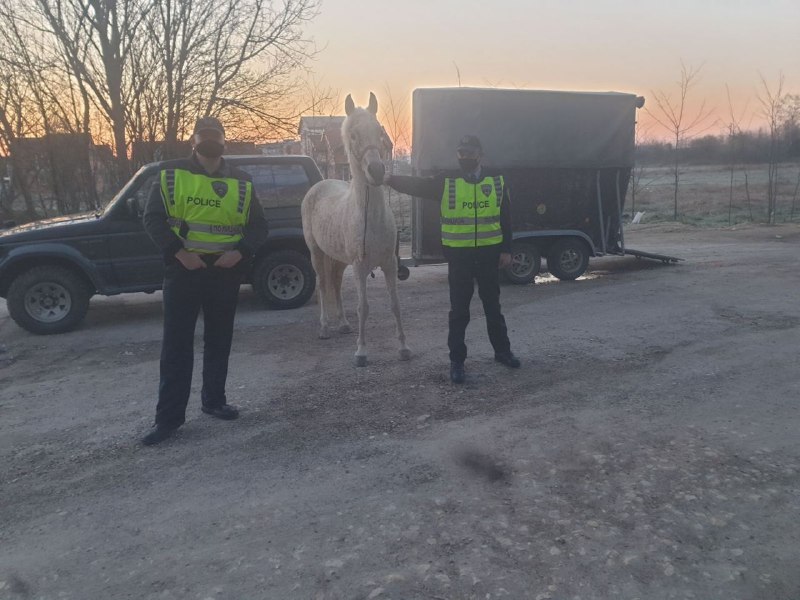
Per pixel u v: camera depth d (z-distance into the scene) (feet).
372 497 11.60
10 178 55.47
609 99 32.63
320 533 10.52
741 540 9.84
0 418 16.53
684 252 42.73
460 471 12.44
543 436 13.85
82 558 10.15
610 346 20.48
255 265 27.20
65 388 18.75
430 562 9.60
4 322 28.25
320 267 22.81
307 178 27.91
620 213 34.45
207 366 15.47
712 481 11.58
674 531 10.11
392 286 19.49
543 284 32.91
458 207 17.07
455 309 17.44
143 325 26.66
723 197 84.28
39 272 24.95
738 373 17.44
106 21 44.68
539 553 9.70
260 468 12.97
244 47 46.98
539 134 31.65
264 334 24.06
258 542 10.34
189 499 11.86
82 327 26.66
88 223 25.17
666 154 93.25
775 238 49.11
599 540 9.96
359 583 9.18
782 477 11.66
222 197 13.91
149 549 10.31
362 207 18.03
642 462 12.42
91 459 13.76
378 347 21.53
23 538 10.82
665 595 8.70
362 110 17.49
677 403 15.46
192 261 13.61
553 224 33.01
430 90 29.91
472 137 17.15
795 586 8.80
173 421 14.52
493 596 8.80
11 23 45.55
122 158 47.50
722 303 25.96
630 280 32.65
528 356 19.77
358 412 15.72
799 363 18.07
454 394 16.71
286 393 17.28
